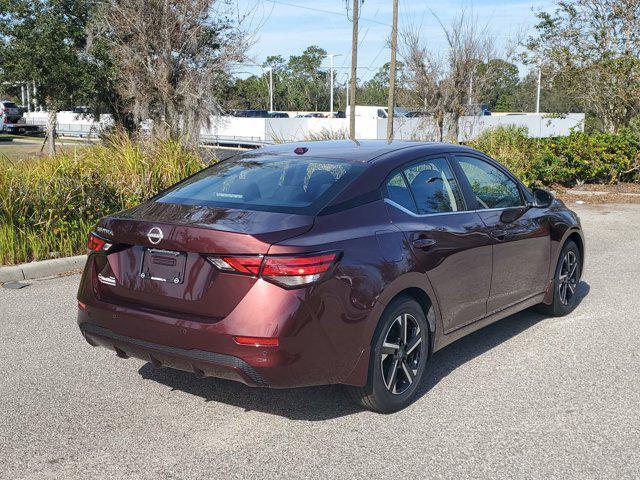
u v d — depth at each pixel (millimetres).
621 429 4008
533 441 3846
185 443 3811
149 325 3801
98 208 8602
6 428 3980
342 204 4008
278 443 3816
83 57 21719
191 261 3717
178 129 16438
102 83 21375
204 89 16719
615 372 4934
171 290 3771
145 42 16812
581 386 4668
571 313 6438
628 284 7543
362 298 3811
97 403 4344
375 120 31500
